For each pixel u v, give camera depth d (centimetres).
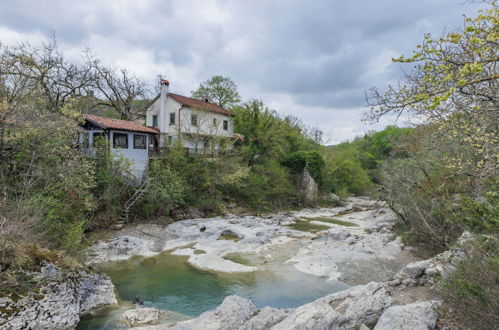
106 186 1831
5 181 1222
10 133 1227
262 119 3334
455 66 426
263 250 1628
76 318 850
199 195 2442
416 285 934
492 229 652
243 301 851
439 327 629
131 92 3409
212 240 1812
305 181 3416
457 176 1098
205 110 2922
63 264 909
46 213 1168
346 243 1684
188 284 1191
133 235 1788
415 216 1562
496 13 360
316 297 1070
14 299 748
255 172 3003
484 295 546
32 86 1391
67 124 1380
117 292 1101
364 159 5056
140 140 2453
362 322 734
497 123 565
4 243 780
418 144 1459
